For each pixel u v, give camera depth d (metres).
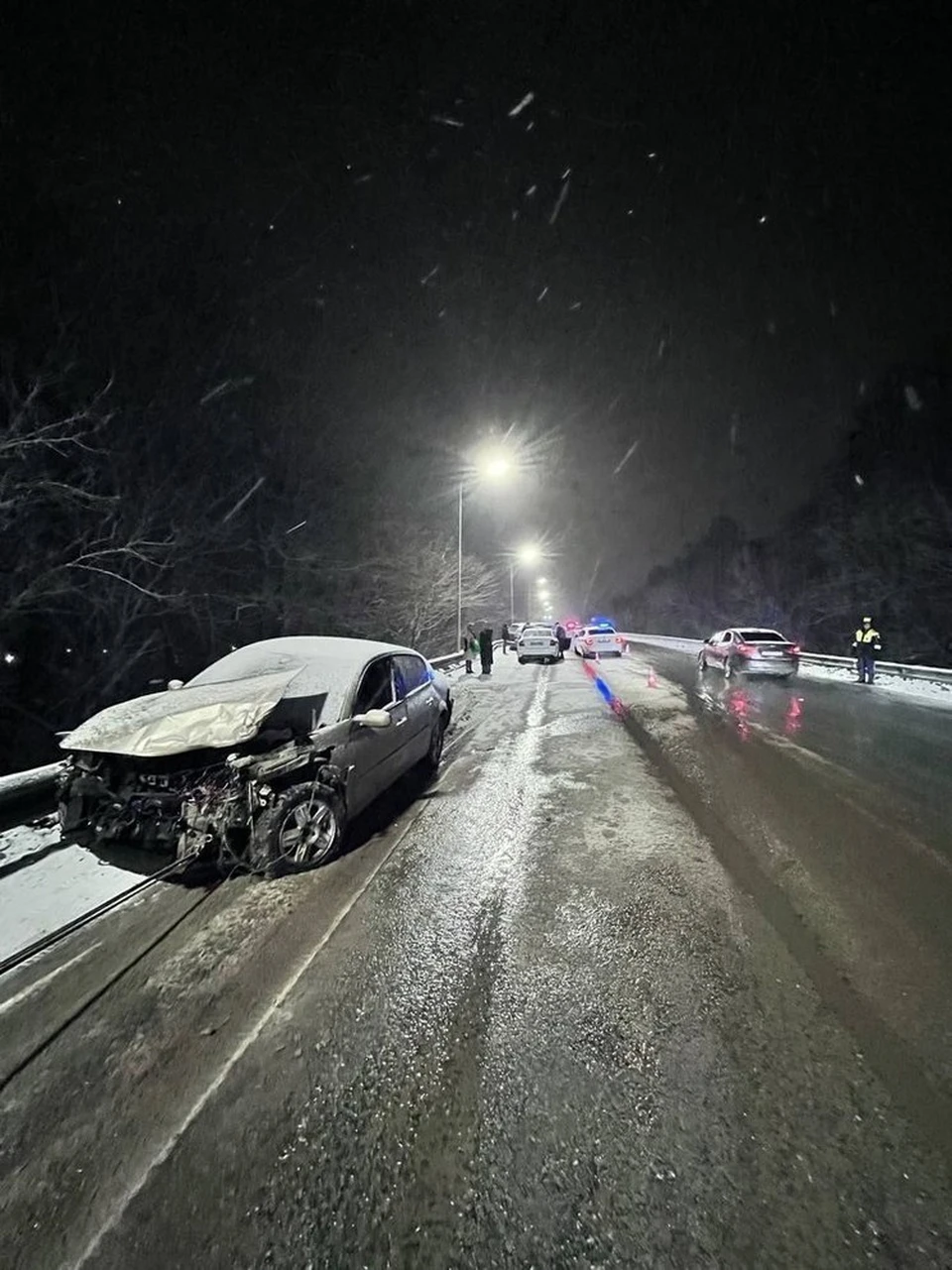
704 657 18.67
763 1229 1.72
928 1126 2.03
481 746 7.88
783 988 2.77
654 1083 2.23
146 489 17.33
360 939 3.24
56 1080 2.33
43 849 4.43
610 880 3.87
